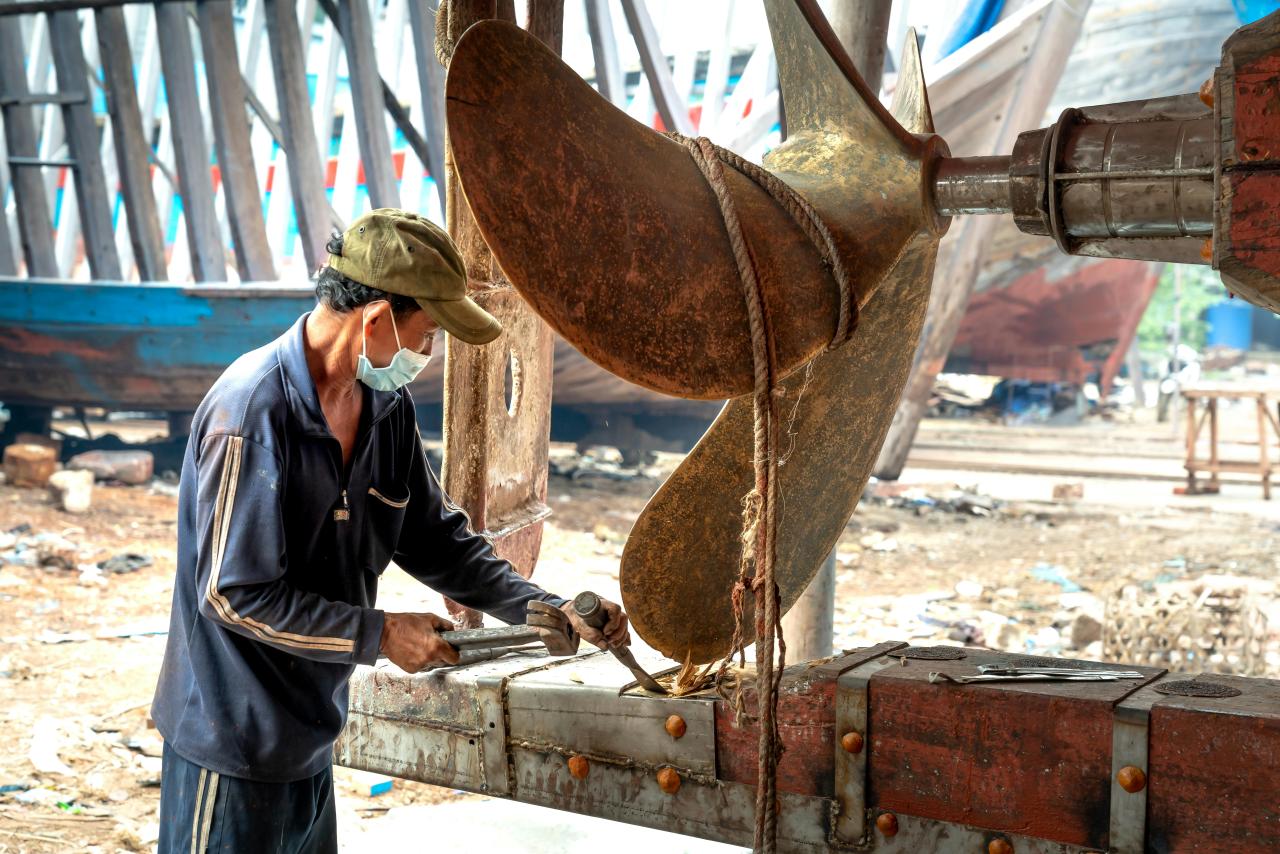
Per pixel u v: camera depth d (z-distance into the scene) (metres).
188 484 2.00
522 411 3.23
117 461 9.17
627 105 8.73
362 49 7.83
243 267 8.56
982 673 2.12
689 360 1.76
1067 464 11.86
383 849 3.29
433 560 2.34
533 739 2.43
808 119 2.19
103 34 8.64
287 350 1.96
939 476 11.12
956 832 2.06
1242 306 23.00
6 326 9.11
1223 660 4.79
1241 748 1.82
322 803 2.21
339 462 2.03
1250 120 1.71
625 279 1.71
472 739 2.49
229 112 8.33
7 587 6.20
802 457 2.40
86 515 7.98
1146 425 14.98
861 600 6.59
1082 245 2.04
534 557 3.36
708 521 2.31
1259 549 7.96
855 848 2.15
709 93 8.45
